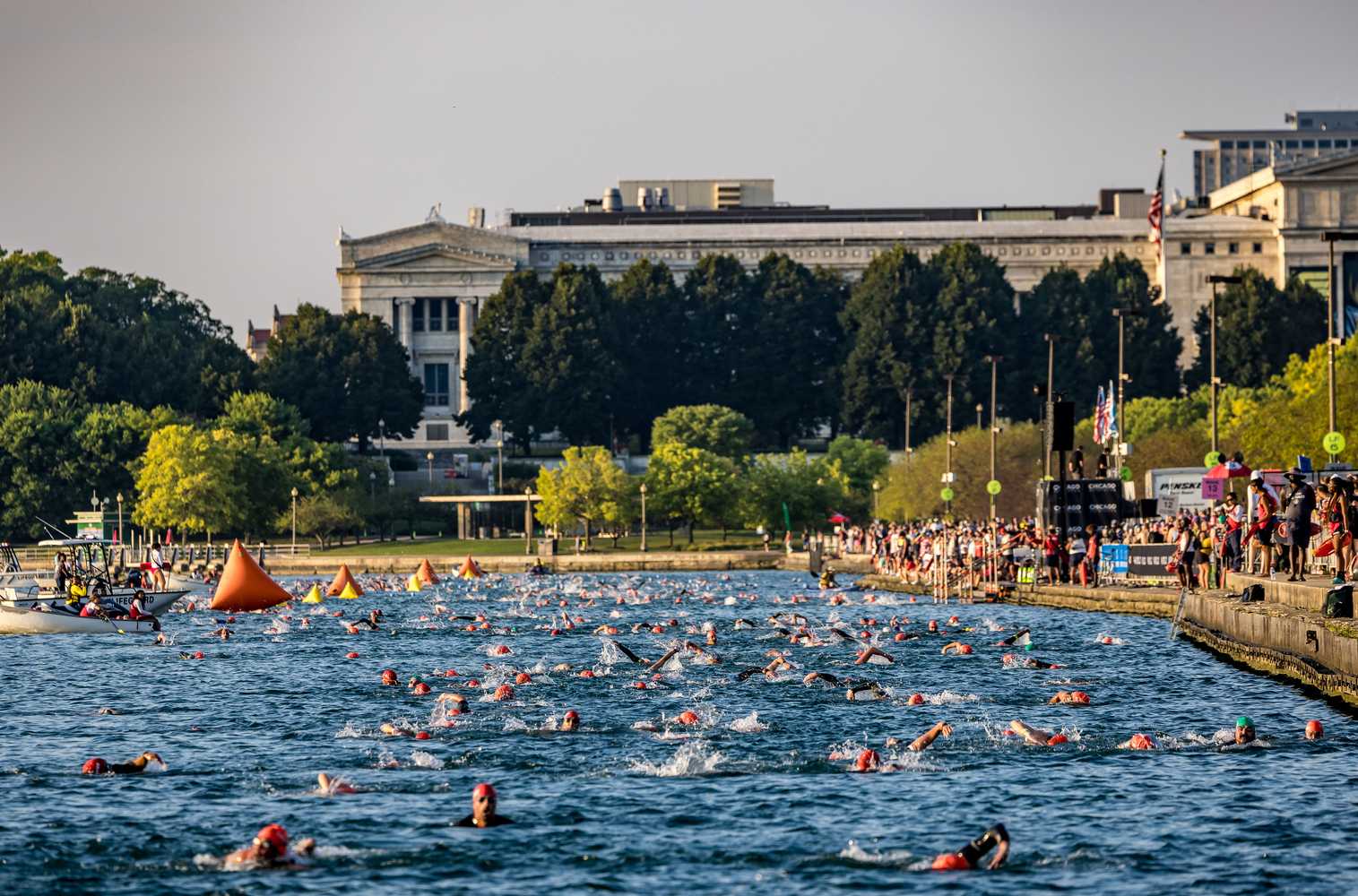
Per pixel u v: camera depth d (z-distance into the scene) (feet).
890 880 212.64
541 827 236.84
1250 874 213.46
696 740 300.20
